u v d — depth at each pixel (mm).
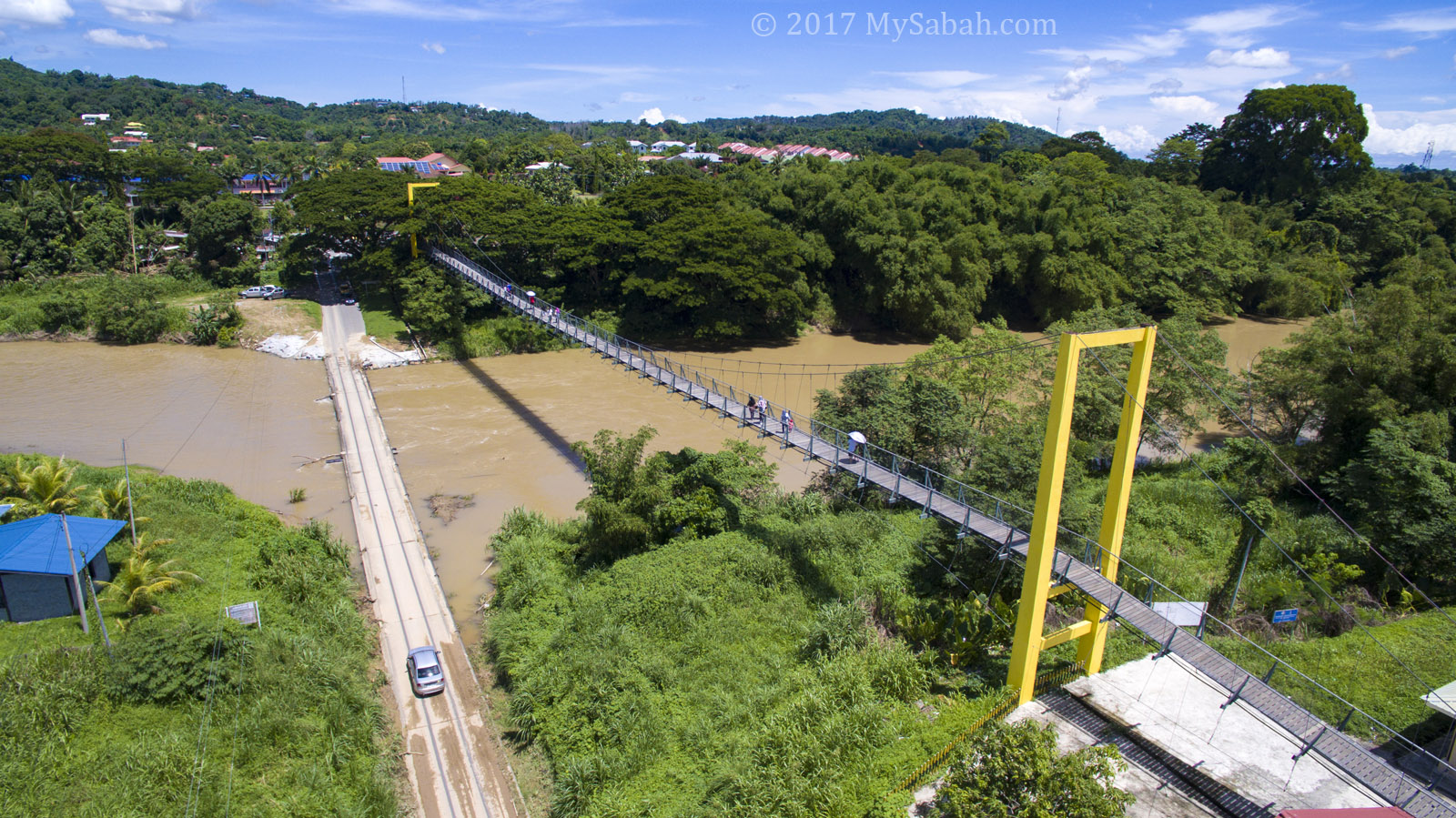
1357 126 89250
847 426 32531
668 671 21281
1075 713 19484
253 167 122750
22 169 79188
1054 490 18266
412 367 53594
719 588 24922
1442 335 32562
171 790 16438
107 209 71500
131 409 43844
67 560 22406
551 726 19391
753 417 30375
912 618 23000
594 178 114938
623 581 25266
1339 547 27609
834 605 22984
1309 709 20016
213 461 37250
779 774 17031
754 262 60438
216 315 56188
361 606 25312
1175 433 38281
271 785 17125
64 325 56312
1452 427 31984
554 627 23266
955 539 24484
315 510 32656
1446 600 25891
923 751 18016
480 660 22984
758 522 29156
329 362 52688
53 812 15641
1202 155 103750
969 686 20641
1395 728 19375
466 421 43594
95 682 19016
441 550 29625
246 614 22156
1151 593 21156
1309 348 36375
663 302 64000
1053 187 71125
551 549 28281
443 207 61281
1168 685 20719
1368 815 15008
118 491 27562
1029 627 19250
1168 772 17531
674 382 35188
